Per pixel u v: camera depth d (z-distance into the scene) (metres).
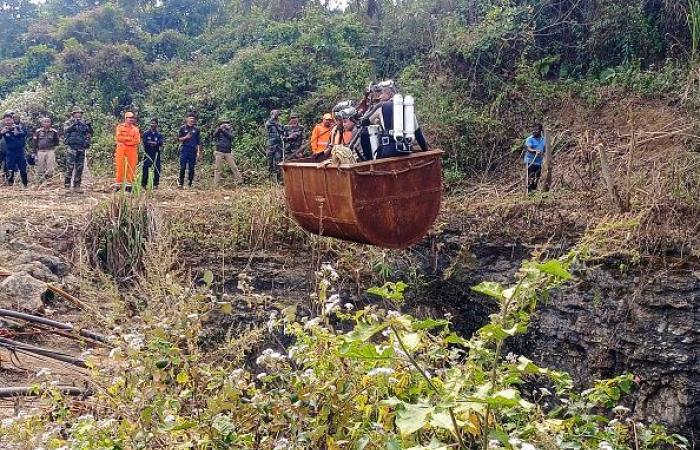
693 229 8.77
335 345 4.41
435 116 16.16
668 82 14.76
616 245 8.91
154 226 10.91
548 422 4.38
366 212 6.07
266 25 24.22
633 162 12.21
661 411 8.11
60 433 4.70
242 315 9.88
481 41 17.25
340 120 6.84
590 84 16.02
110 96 24.23
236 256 10.92
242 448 4.13
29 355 8.02
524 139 15.54
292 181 6.74
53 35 29.28
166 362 4.33
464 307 10.77
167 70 25.23
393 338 3.80
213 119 19.94
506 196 12.01
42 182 15.06
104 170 18.94
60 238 11.09
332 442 4.00
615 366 8.58
